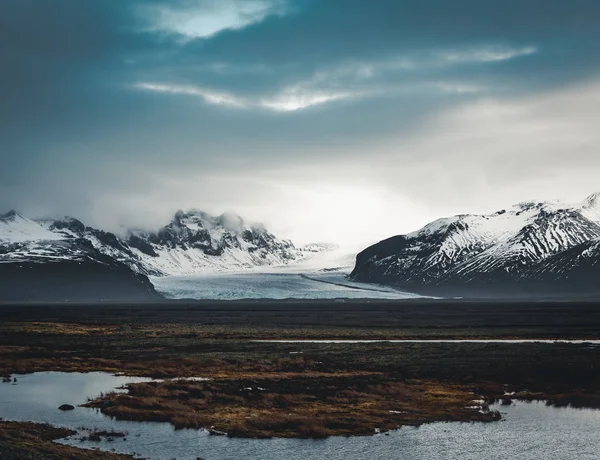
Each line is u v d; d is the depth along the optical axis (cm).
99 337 14612
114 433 5394
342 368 8938
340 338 14488
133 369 9112
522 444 5197
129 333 15800
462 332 15888
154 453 4866
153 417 5934
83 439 5212
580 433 5522
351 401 6662
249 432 5456
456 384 7656
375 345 12331
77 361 9919
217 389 7250
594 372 8319
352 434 5456
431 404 6575
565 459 4844
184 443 5147
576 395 7038
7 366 9412
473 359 9656
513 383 7738
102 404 6431
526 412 6284
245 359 9938
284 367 9088
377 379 7906
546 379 7925
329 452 4966
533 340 13700
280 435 5409
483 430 5616
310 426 5584
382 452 4981
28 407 6444
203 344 12706
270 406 6412
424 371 8494
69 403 6631
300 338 14475
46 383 7969
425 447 5109
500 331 16125
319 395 6938
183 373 8612
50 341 13512
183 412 6100
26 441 4803
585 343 12588
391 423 5803
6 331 15700
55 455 4438
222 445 5103
